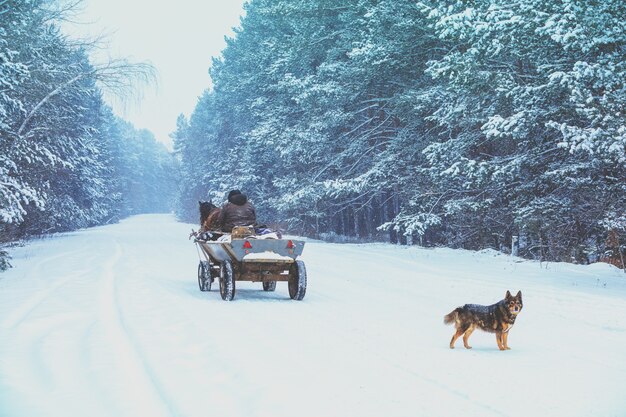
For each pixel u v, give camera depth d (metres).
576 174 21.92
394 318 10.28
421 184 30.36
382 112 38.00
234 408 5.42
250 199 55.25
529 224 22.20
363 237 44.59
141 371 6.67
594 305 11.48
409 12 29.92
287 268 12.94
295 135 39.50
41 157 30.11
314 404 5.52
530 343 8.41
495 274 17.05
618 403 5.58
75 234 47.31
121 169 137.62
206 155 93.75
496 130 20.80
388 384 6.20
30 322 9.39
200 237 13.77
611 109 17.14
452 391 5.97
